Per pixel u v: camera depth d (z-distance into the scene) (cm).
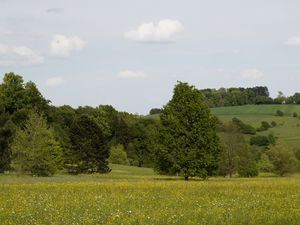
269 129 16075
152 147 6097
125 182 4547
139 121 14975
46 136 6762
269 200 2689
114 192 3338
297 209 2150
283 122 16812
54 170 6794
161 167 6031
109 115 14488
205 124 5969
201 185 4134
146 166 12750
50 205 2384
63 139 10106
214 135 6034
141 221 1805
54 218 1883
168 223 1778
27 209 2216
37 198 2895
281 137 14850
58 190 3550
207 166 5888
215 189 3681
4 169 6662
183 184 4266
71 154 8412
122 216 1947
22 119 10062
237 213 2019
